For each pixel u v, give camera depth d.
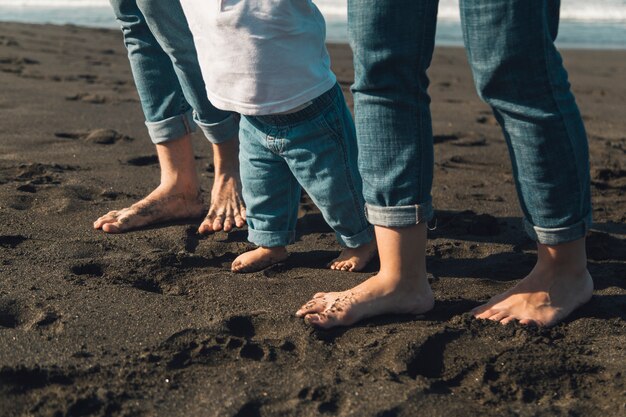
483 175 3.66
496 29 1.69
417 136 1.83
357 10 1.75
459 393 1.64
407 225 1.89
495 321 1.93
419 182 1.85
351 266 2.32
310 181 2.18
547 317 1.94
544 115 1.75
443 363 1.77
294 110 2.07
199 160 3.72
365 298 1.94
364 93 1.83
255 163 2.23
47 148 3.77
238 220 2.64
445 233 2.70
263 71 2.00
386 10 1.72
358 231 2.27
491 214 2.96
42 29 9.89
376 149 1.84
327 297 2.00
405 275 1.96
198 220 2.76
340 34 11.25
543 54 1.71
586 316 2.01
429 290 2.00
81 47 8.45
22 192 2.96
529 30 1.68
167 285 2.21
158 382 1.63
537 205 1.86
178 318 1.94
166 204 2.71
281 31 1.99
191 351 1.77
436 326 1.91
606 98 6.38
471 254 2.50
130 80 6.23
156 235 2.60
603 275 2.30
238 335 1.91
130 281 2.21
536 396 1.64
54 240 2.51
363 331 1.89
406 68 1.77
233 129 2.66
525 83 1.73
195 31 2.08
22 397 1.58
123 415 1.52
